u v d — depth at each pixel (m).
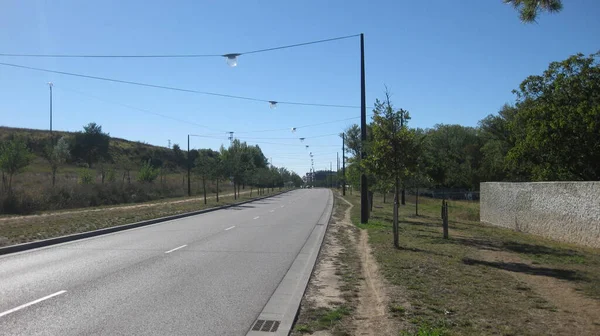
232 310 7.27
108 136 82.75
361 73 22.05
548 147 22.20
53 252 13.32
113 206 32.62
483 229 20.36
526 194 19.12
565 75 22.31
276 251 13.59
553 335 5.73
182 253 13.11
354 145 35.41
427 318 6.43
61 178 45.50
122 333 6.10
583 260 11.73
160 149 102.38
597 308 7.02
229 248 14.18
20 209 26.58
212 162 40.03
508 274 9.67
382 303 7.29
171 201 40.84
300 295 8.16
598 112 19.98
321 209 34.69
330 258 12.37
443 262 11.02
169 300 7.87
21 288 8.70
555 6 7.62
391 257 11.66
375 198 54.41
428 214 29.98
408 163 13.86
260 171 73.88
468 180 59.41
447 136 66.62
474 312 6.73
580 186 15.28
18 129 82.00
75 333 6.07
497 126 42.19
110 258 12.20
